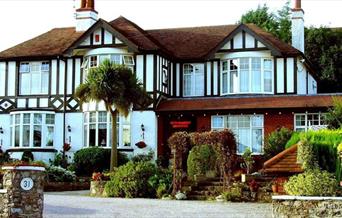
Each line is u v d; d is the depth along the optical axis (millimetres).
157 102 33156
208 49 36281
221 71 34688
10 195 15852
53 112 34656
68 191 28031
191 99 33656
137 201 22078
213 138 23469
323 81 47969
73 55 34625
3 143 35281
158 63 33531
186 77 35750
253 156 31016
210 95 34781
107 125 33406
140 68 33469
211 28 39312
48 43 36719
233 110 31844
